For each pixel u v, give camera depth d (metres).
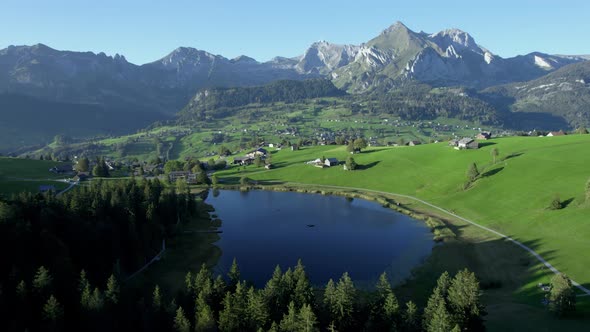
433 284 84.38
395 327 56.22
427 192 161.38
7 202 84.50
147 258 97.38
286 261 101.12
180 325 56.59
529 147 180.62
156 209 117.88
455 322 55.03
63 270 70.19
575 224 99.75
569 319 60.03
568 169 138.38
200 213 149.25
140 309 62.94
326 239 117.75
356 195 172.25
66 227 84.56
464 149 198.75
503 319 62.75
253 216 146.12
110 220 95.62
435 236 114.62
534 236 101.12
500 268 88.00
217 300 65.44
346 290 61.38
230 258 103.50
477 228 115.81
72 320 62.78
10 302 60.00
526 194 128.88
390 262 98.62
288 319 56.66
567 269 80.12
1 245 70.31
